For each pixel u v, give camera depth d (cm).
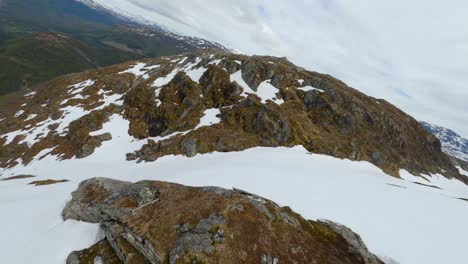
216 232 2675
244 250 2572
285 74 10544
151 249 2620
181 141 8125
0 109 13625
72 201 3672
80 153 8719
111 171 7419
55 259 2927
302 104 9506
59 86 14250
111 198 3412
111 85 13162
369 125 9331
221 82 10156
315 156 7138
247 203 3112
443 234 3256
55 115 11225
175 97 10538
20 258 2922
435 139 11181
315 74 12031
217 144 7756
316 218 3300
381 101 12156
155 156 7812
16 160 9300
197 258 2459
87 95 12631
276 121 8212
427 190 5678
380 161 7925
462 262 2777
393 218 3512
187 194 3328
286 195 3916
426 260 2773
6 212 3884
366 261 2711
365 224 3294
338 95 9825
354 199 3956
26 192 5209
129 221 2962
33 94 15438
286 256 2581
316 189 4234
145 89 11500
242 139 7894
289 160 6512
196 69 11781
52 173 7662
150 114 10094
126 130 9944
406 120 11088
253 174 4928
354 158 7538
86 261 2844
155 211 3064
